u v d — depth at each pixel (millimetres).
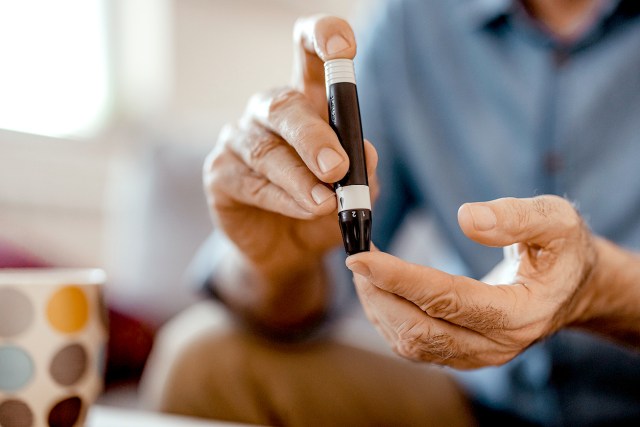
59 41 1750
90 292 466
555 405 795
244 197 491
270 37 2107
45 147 1701
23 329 432
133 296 1221
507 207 401
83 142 1803
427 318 400
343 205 391
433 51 969
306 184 412
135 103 1935
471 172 929
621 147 845
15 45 1647
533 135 882
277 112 432
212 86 2000
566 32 892
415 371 760
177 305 1235
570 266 430
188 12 1929
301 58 463
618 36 854
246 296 696
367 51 1013
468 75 944
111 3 1875
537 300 408
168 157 1335
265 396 664
